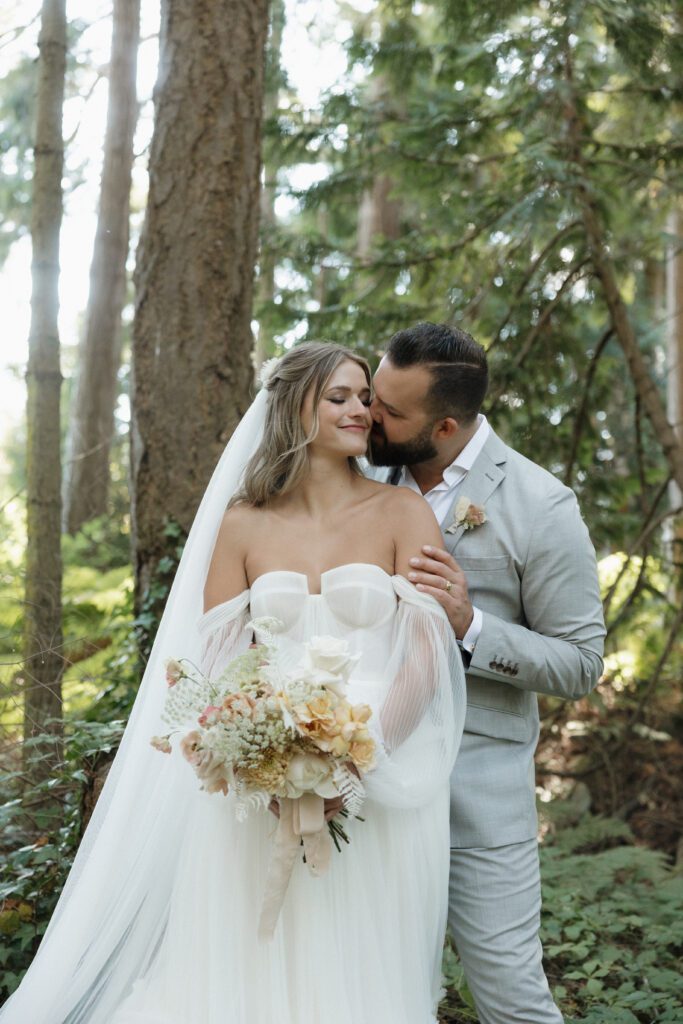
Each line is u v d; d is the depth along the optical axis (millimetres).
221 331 3850
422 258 5828
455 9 5270
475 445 2494
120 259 9586
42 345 4020
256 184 3975
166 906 2408
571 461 5605
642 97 5824
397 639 2279
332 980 2139
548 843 4902
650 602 7195
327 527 2391
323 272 7301
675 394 9516
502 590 2416
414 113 5801
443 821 2287
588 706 6484
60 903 2422
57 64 4082
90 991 2381
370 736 2074
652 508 5816
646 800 5633
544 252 5410
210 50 3852
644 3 4996
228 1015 2139
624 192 6172
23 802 3322
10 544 5285
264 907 2090
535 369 5586
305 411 2383
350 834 2238
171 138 3857
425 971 2258
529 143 5156
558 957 3609
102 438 9523
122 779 2387
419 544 2350
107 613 6195
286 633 2301
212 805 2266
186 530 3771
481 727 2408
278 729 2023
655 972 3350
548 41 5156
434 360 2350
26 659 3498
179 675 2152
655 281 11578
